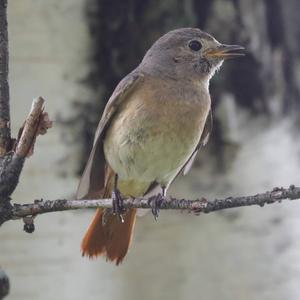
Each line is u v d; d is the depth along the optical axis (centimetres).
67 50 1073
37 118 686
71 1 1078
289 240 1105
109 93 1089
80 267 1025
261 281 1085
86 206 703
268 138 1184
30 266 1014
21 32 1056
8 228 1012
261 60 1228
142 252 1063
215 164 1141
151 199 848
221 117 1167
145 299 1055
